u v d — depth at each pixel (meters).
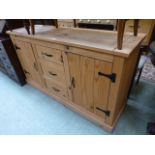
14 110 1.59
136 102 1.55
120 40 0.73
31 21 1.16
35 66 1.55
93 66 0.94
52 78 1.45
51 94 1.68
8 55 1.67
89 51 0.88
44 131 1.31
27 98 1.76
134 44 0.83
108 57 0.81
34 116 1.49
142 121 1.32
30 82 1.94
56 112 1.51
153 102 1.54
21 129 1.35
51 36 1.13
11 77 2.10
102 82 0.97
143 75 2.00
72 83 1.23
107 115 1.15
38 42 1.22
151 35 2.25
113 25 2.06
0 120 1.47
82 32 1.20
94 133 1.25
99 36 1.04
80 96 1.27
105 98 1.05
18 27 1.59
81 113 1.41
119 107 1.26
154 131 1.17
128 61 0.87
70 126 1.34
